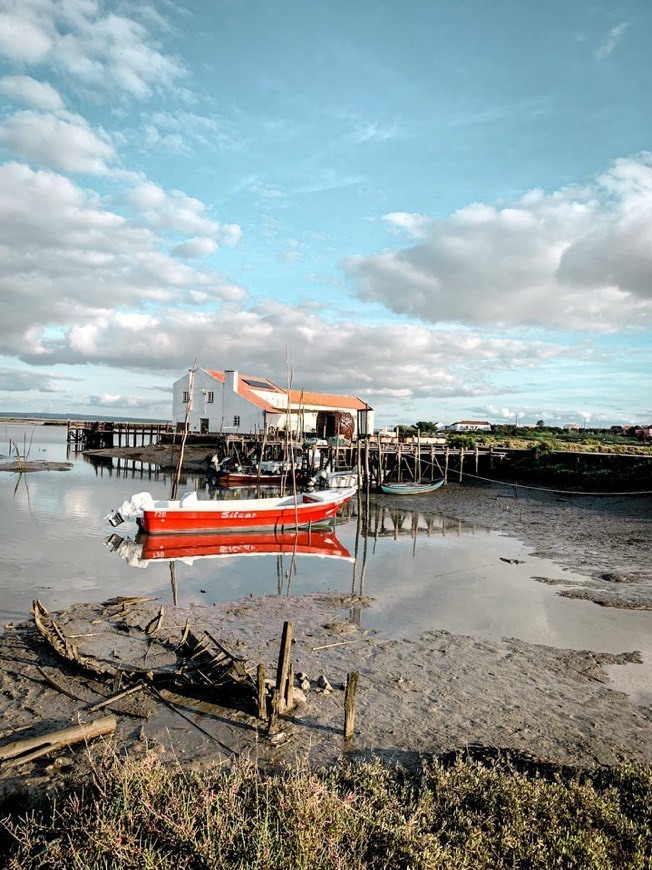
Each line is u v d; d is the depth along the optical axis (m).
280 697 9.38
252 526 26.14
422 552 23.23
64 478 46.25
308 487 39.91
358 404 72.62
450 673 11.43
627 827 6.37
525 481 45.03
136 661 11.48
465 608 15.72
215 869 5.34
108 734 8.55
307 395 70.75
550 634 13.81
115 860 5.44
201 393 66.56
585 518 31.34
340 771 7.62
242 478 43.94
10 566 19.03
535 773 7.56
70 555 20.97
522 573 19.72
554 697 10.55
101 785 6.71
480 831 6.17
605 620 14.86
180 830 5.68
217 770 7.43
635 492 35.59
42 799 6.83
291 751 8.32
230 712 9.38
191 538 24.92
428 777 7.42
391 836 6.06
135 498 24.30
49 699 9.81
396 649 12.62
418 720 9.46
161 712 9.34
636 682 11.31
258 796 6.49
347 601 16.16
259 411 62.16
